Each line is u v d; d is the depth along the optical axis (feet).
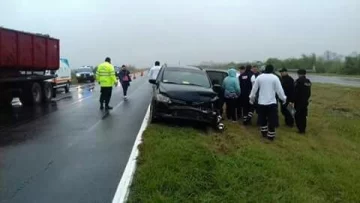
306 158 30.37
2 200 18.22
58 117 45.29
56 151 27.81
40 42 63.00
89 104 60.70
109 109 53.52
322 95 100.89
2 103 57.11
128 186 19.80
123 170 23.07
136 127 38.17
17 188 19.88
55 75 71.00
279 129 43.27
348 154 36.88
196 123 38.78
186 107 36.81
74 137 32.91
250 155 27.58
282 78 44.65
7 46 52.08
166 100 37.06
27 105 59.57
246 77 43.11
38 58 62.28
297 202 19.57
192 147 27.37
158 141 29.37
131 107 56.18
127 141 31.30
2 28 50.62
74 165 24.18
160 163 23.04
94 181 21.06
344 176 27.07
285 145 34.76
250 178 22.00
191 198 18.60
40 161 25.05
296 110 41.96
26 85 59.06
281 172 24.38
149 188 19.30
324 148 37.37
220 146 29.73
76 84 128.88
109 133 34.81
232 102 44.68
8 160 25.26
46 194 19.06
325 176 26.17
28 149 28.40
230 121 44.70
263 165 25.27
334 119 58.65
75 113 49.08
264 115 36.63
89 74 139.23
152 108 38.19
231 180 21.18
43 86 64.08
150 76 62.90
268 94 35.81
